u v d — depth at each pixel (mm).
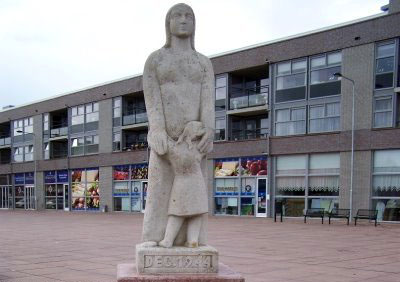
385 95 27000
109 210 45250
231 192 34156
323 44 29672
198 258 5215
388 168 26719
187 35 5641
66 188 50750
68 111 50656
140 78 42844
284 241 16266
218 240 16609
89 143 48094
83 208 48406
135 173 43188
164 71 5516
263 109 32688
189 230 5383
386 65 27109
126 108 45094
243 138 35375
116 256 12609
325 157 29438
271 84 32219
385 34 27016
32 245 15445
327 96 29531
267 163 32031
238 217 32625
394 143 26406
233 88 35438
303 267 10617
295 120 31031
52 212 47781
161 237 5422
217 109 35531
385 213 26641
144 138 45562
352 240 16656
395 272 9992
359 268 10500
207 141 5406
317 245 15055
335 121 29156
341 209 26266
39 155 54500
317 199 29609
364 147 27484
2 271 10203
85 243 16000
